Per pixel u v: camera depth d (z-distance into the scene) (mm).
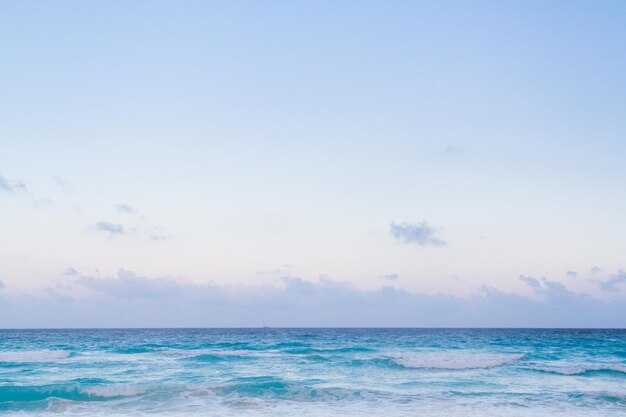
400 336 78500
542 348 46188
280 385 21750
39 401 19266
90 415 17266
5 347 48812
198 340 63906
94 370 27859
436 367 28797
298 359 33219
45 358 34656
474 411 17609
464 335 85812
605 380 24625
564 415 17047
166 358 34562
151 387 21328
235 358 34062
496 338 68625
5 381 23969
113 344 53688
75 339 68562
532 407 18250
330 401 19391
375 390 21484
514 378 25016
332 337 74188
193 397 20078
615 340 62438
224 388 21359
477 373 26750
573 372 26781
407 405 18625
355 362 30781
